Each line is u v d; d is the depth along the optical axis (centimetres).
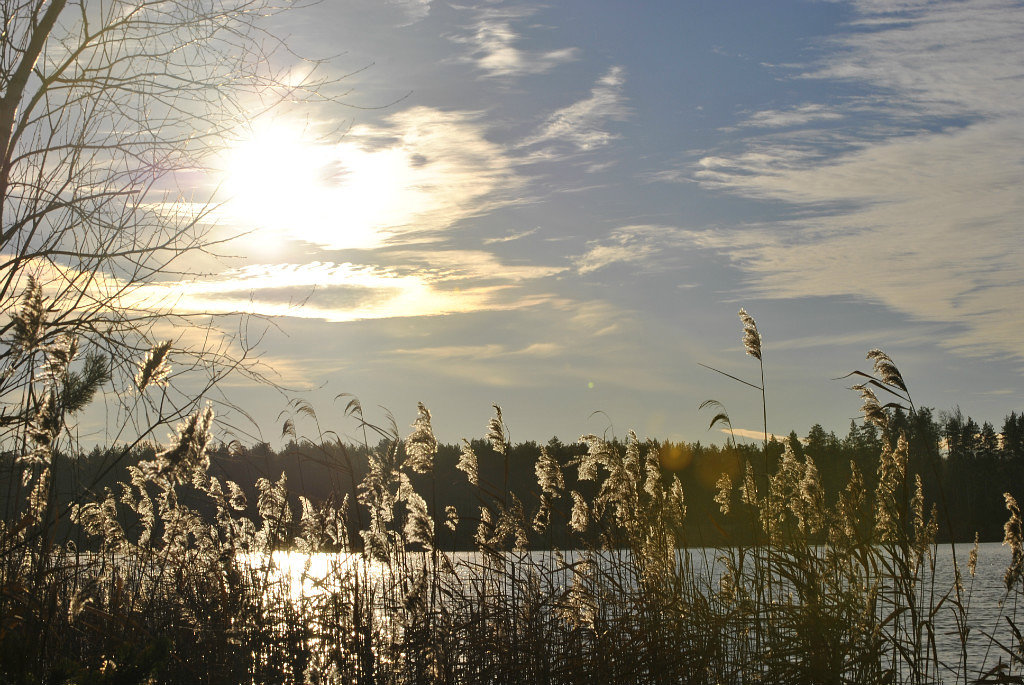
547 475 996
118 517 931
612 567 917
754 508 905
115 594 800
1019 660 806
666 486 998
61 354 694
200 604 838
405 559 936
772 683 736
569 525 979
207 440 637
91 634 770
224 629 805
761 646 782
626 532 963
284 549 959
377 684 797
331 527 952
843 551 853
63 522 783
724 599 838
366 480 943
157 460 640
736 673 777
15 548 693
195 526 923
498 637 833
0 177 768
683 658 782
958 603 818
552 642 833
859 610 784
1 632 603
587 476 1005
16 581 683
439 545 940
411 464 952
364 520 948
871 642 752
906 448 840
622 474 986
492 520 949
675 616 837
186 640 791
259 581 884
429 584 893
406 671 813
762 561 852
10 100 784
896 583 778
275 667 791
